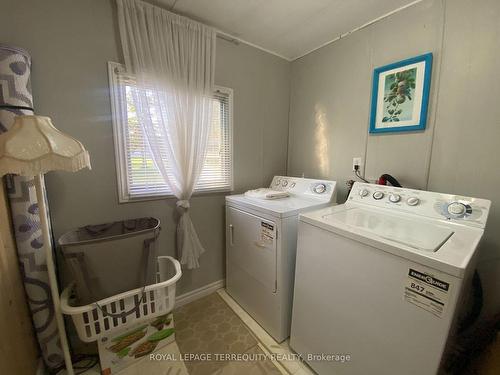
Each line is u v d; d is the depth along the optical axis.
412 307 0.84
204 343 1.50
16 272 1.10
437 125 1.40
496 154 1.20
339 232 1.07
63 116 1.28
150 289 1.21
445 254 0.81
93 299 1.11
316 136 2.14
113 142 1.44
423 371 0.83
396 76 1.54
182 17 1.56
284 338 1.51
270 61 2.16
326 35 1.87
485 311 1.28
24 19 1.14
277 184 2.17
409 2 1.46
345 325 1.08
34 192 1.14
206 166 1.90
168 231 1.73
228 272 1.98
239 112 2.01
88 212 1.40
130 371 1.30
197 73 1.66
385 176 1.55
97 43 1.34
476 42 1.23
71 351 1.37
